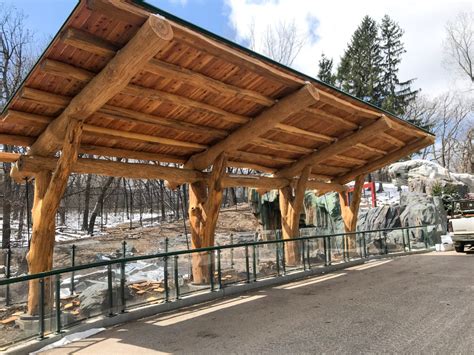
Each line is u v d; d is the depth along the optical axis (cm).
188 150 973
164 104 750
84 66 589
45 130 725
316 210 2042
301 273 1066
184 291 773
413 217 2030
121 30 521
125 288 679
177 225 2598
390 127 1039
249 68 654
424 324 550
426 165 3012
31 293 546
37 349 519
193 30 570
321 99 824
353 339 498
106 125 773
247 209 2916
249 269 930
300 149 1152
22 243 2150
